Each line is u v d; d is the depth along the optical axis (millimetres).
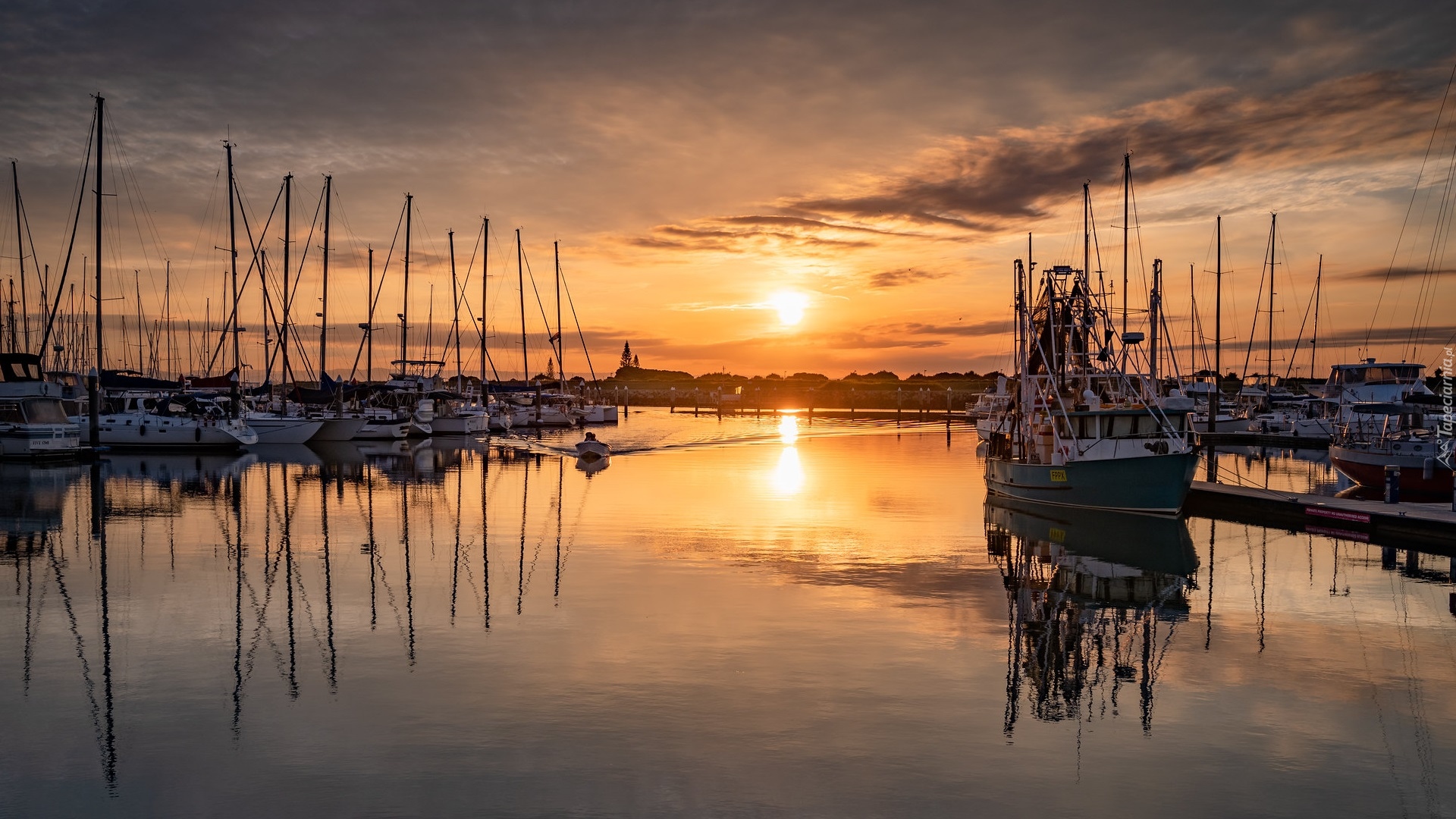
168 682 13969
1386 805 10289
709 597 19406
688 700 13156
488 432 87000
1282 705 13297
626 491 39594
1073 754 11516
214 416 63531
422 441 76125
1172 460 30641
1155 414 34062
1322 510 29719
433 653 15375
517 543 26016
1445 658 15547
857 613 18078
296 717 12562
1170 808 10164
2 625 17203
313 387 80000
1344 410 53281
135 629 16938
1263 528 29641
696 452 66250
